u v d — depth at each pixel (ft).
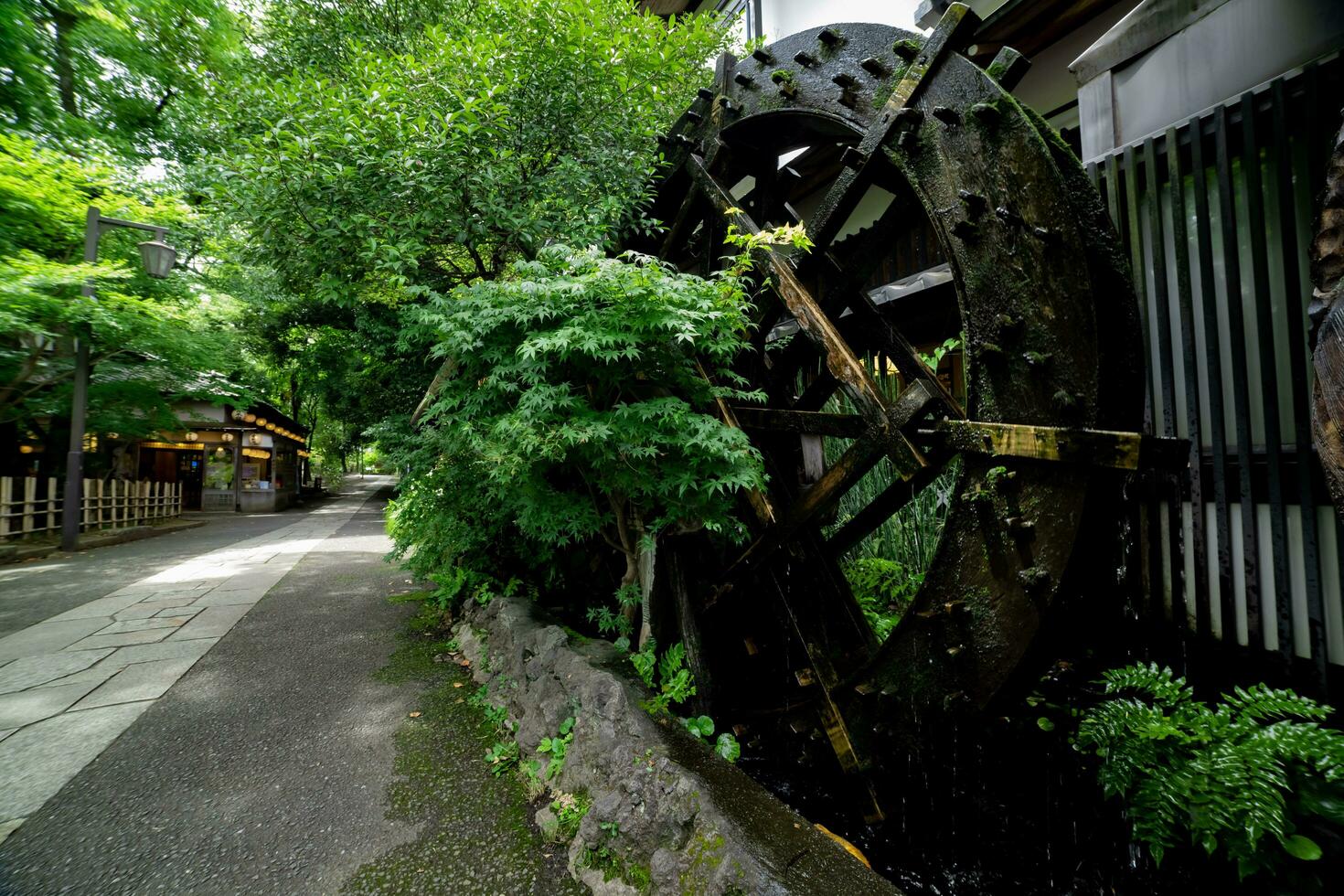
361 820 7.30
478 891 6.13
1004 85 8.65
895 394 13.87
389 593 19.70
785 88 12.04
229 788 7.91
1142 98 9.37
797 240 9.38
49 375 32.58
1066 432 7.02
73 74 35.76
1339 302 4.11
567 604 15.58
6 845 6.60
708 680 10.80
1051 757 7.71
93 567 24.56
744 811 5.78
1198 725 6.20
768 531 10.51
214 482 61.52
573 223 13.24
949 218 8.87
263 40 24.57
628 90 14.65
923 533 12.97
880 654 9.13
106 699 10.70
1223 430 8.11
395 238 13.23
